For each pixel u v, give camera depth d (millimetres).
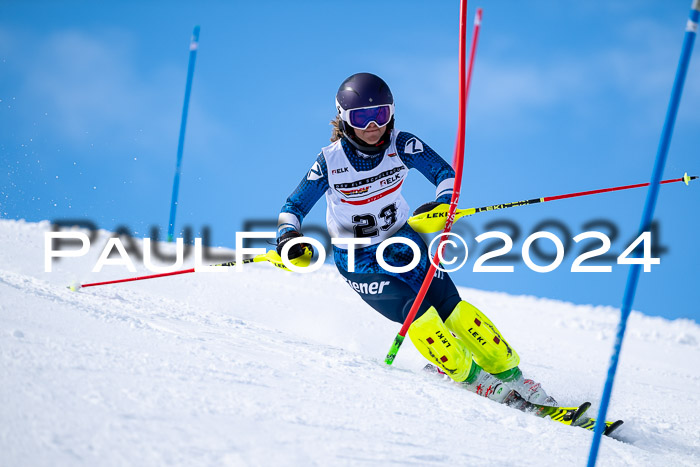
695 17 7398
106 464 5453
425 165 12250
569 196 12758
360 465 6441
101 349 8594
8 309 9938
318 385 9117
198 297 20469
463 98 11242
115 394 6984
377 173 12094
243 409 7344
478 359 11719
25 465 5223
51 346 8250
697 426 12859
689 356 25250
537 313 30547
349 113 11523
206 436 6344
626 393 16234
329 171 12070
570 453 8469
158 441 6020
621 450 9312
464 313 11719
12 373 7023
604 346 25094
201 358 9289
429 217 11578
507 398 11578
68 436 5801
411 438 7621
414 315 11500
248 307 20297
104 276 20266
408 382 10438
